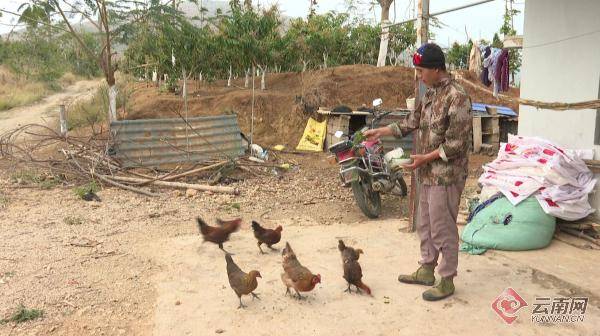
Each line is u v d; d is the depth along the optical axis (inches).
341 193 327.6
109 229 249.6
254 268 199.3
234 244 228.4
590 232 223.9
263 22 576.7
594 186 228.7
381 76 538.0
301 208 293.1
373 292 175.0
